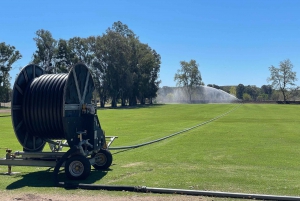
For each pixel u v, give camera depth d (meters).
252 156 13.51
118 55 86.00
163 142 18.05
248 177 9.62
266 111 54.22
